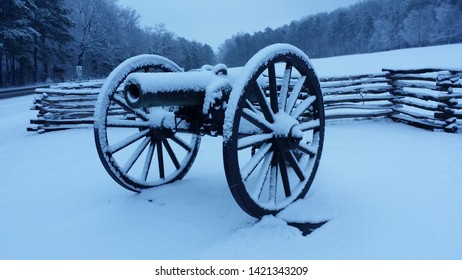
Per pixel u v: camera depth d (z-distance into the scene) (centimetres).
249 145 311
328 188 402
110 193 440
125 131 820
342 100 812
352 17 10462
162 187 421
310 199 365
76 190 460
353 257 268
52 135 826
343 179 429
